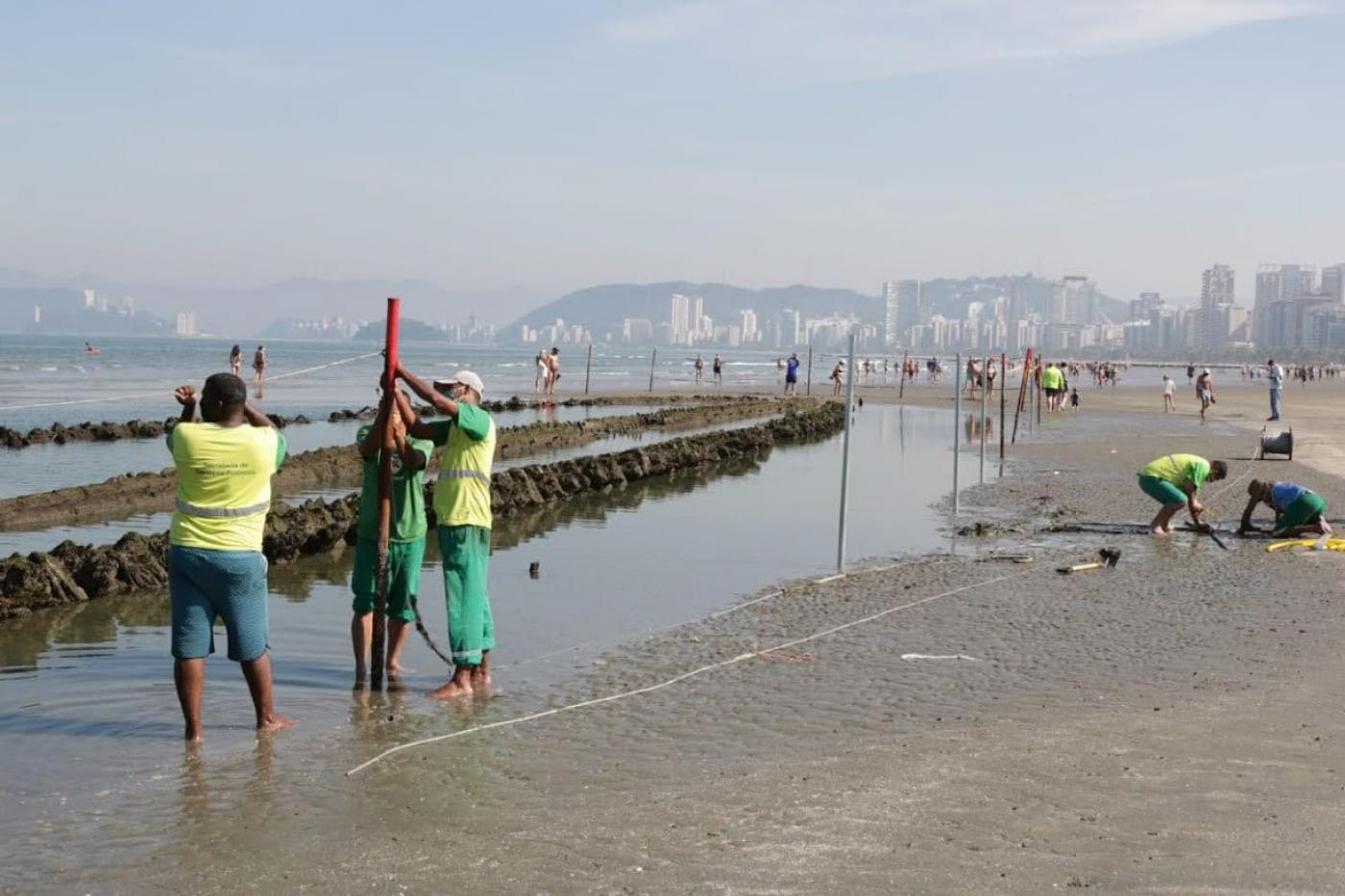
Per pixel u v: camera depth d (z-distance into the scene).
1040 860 5.45
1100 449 32.03
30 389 52.12
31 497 17.67
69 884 5.27
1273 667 9.42
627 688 8.81
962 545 16.11
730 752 7.20
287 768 6.89
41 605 11.45
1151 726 7.74
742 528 17.66
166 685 8.86
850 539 16.66
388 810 6.18
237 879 5.30
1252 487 17.03
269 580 13.03
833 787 6.51
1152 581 13.41
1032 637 10.57
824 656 9.83
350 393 54.88
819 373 121.38
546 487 21.05
